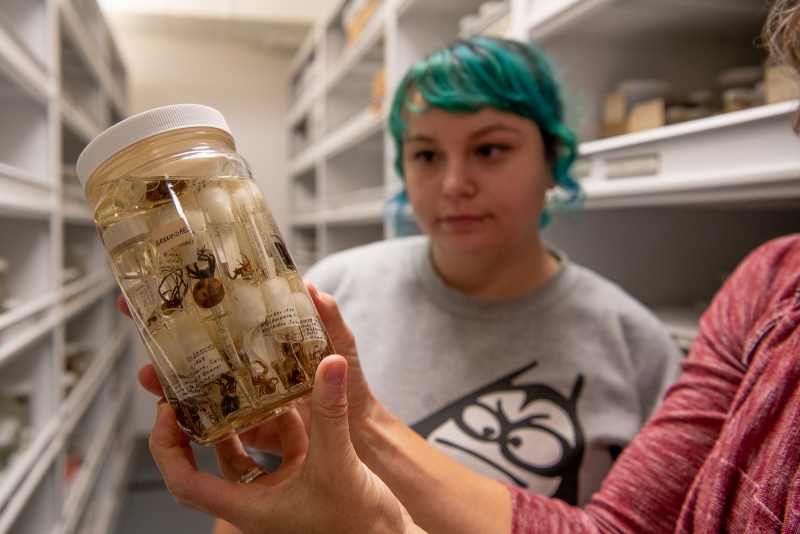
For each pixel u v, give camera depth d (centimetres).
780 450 25
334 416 23
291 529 24
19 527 101
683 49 72
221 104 269
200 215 23
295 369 24
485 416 49
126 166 25
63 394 112
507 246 53
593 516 36
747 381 28
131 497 186
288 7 226
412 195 53
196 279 23
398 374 53
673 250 81
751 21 65
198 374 23
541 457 47
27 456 85
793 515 23
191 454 28
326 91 205
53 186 100
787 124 40
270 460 49
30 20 96
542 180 52
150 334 24
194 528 166
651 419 39
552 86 54
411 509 32
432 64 48
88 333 160
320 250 208
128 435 219
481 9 96
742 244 83
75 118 123
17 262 99
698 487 29
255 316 23
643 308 56
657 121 60
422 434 49
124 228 24
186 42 261
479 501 34
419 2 115
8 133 98
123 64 212
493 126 47
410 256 61
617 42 73
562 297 54
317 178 244
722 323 35
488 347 52
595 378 50
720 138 47
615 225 78
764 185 43
